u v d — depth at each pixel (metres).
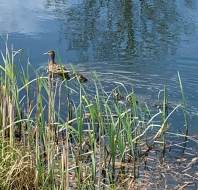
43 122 10.33
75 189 9.87
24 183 9.83
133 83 15.71
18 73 14.74
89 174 10.06
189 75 16.50
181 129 12.66
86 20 24.27
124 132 11.59
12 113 10.63
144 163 11.13
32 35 21.48
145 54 18.78
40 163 9.78
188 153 11.59
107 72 16.75
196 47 19.59
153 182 10.38
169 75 16.44
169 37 21.20
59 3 27.97
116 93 13.77
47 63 17.55
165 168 10.93
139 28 22.78
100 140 10.46
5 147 10.24
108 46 19.91
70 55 18.73
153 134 12.30
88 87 15.16
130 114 12.17
